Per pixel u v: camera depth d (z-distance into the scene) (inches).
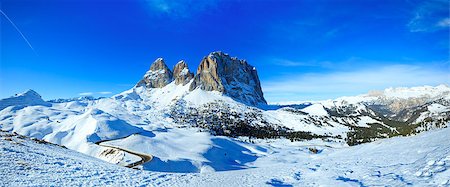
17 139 1801.2
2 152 1275.8
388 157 1189.7
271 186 963.3
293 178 1068.5
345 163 1277.1
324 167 1234.6
